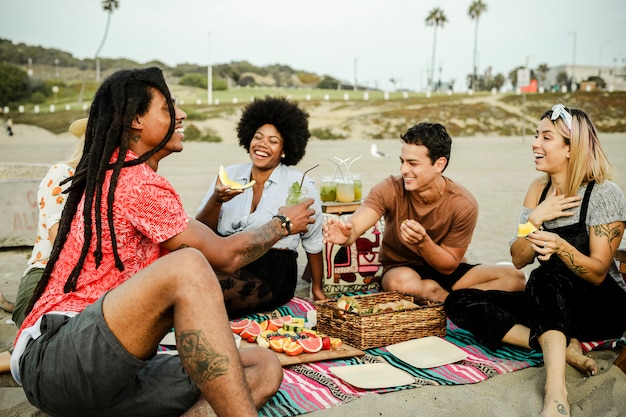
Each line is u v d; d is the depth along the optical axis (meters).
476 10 87.75
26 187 6.47
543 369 3.10
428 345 3.31
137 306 1.90
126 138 2.13
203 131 36.00
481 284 3.91
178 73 115.44
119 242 2.13
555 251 2.96
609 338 3.29
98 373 1.92
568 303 3.04
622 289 3.28
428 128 3.75
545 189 3.41
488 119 41.56
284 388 2.79
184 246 2.25
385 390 2.79
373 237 4.58
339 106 48.53
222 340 1.89
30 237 6.50
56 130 40.41
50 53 120.44
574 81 91.38
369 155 21.52
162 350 3.06
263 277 3.92
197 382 1.90
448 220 3.94
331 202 4.84
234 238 2.43
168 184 2.21
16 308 3.11
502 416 2.56
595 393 2.79
